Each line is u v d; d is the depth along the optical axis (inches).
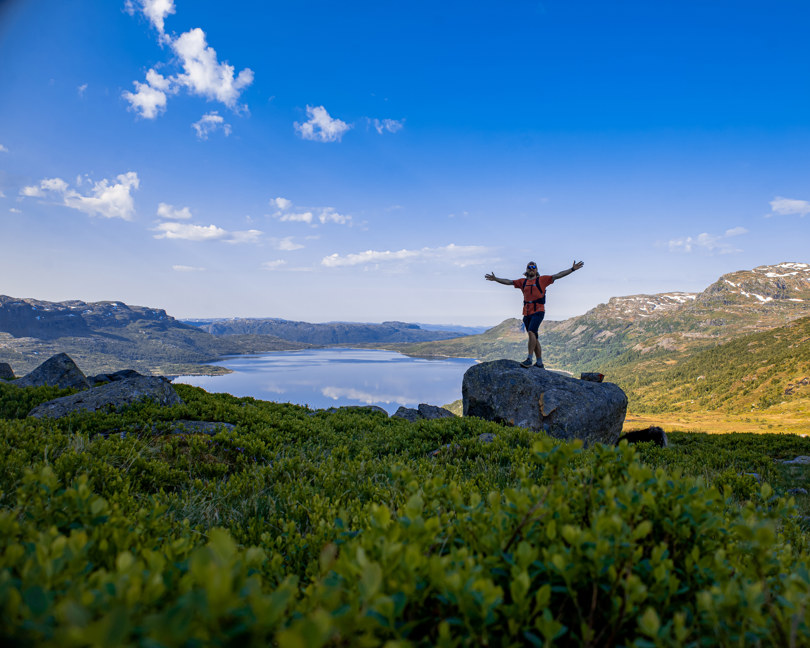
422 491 101.0
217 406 464.4
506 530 75.6
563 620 67.0
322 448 395.2
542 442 95.6
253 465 286.2
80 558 58.7
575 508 86.6
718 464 487.5
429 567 59.1
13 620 42.0
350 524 124.6
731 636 56.2
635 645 51.3
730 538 86.5
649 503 78.9
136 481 224.2
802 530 177.8
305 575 102.5
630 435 669.3
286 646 31.9
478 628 54.0
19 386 508.1
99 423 353.4
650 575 67.1
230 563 46.0
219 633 36.8
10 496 141.9
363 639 43.3
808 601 56.3
